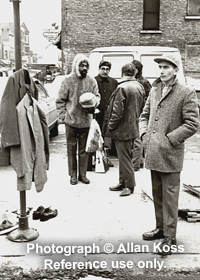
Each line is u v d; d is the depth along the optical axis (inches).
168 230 164.4
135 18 745.0
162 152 160.9
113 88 302.7
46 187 254.8
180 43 748.0
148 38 749.9
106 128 255.8
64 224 193.8
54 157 345.7
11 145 166.2
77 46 757.3
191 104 157.9
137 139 294.2
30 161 174.9
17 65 169.5
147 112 176.1
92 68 371.9
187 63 751.7
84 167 266.4
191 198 235.8
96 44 754.2
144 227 190.4
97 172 294.7
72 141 261.4
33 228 184.1
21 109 168.9
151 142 164.2
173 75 159.6
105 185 260.8
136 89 233.6
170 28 746.2
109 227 190.4
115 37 751.7
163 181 164.2
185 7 738.8
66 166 313.4
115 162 333.7
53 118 416.8
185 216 201.8
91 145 260.4
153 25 753.0
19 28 167.6
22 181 173.2
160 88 166.6
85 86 259.6
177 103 159.8
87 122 259.1
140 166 311.3
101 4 743.1
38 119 177.9
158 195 172.9
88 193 243.6
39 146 179.0
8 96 165.2
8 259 161.0
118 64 373.4
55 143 418.0
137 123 237.0
